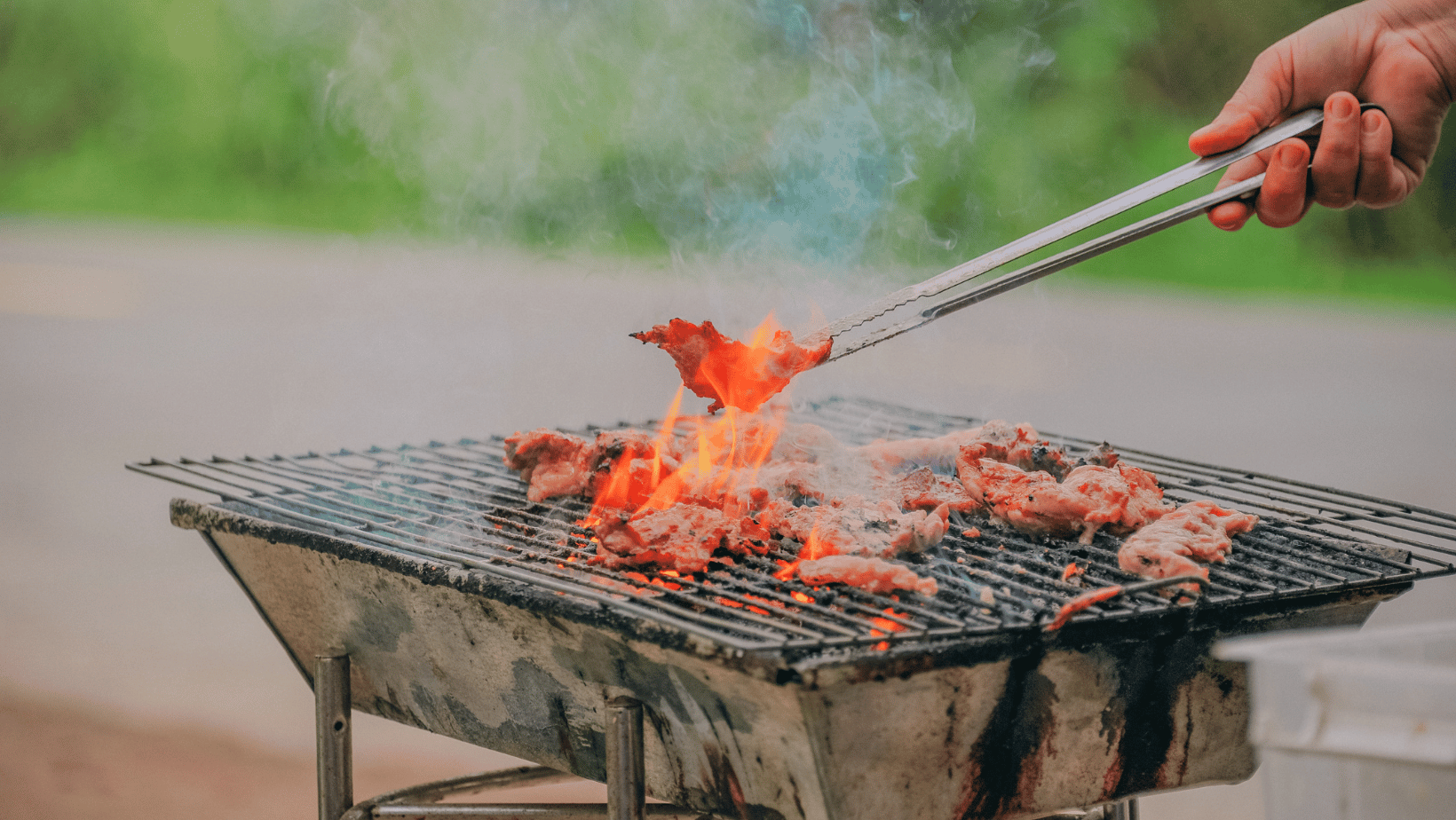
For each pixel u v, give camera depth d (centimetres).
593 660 177
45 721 358
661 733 178
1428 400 762
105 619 432
